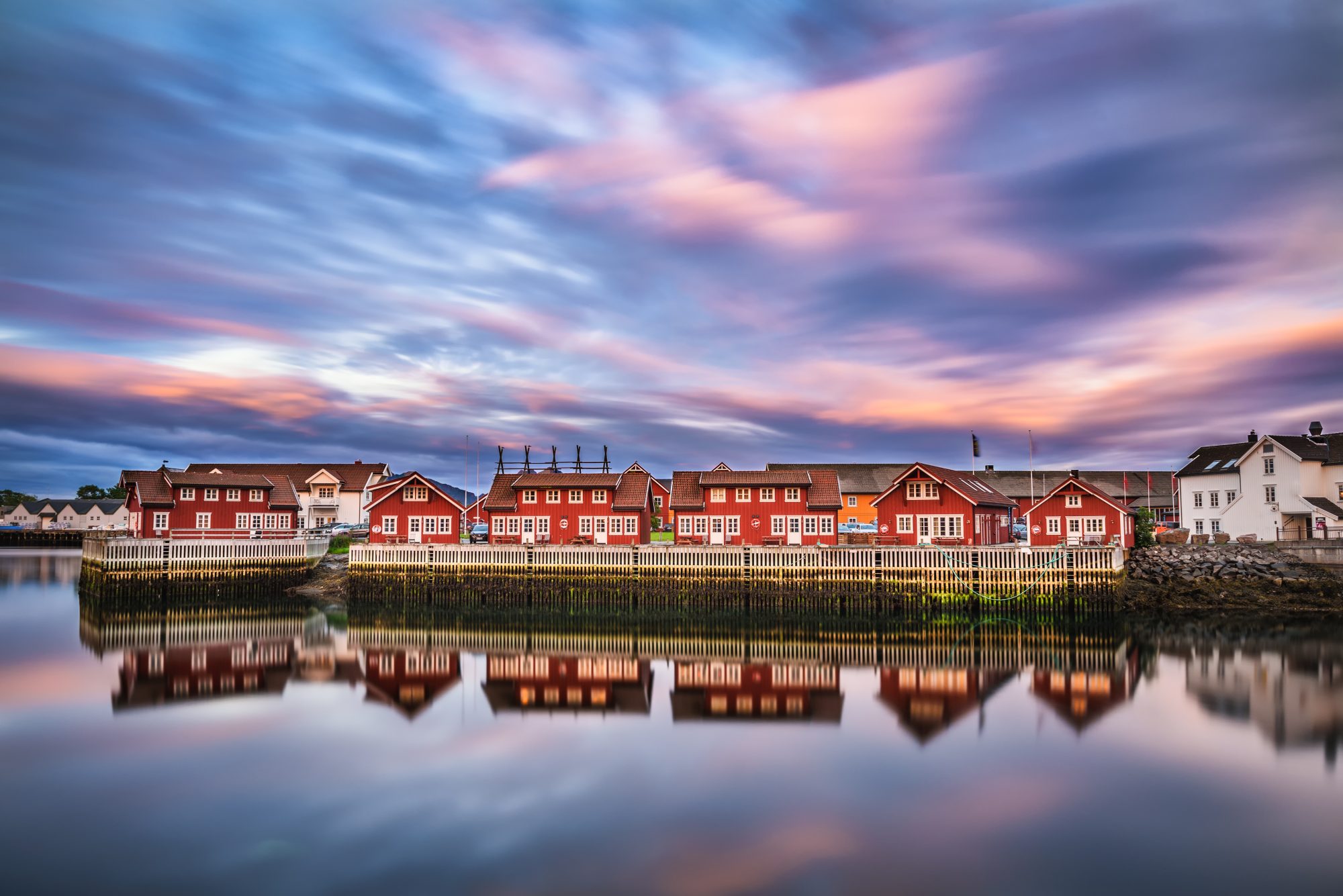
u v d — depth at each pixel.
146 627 50.62
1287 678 34.66
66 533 133.88
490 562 58.09
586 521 63.62
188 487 69.38
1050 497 61.16
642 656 41.00
